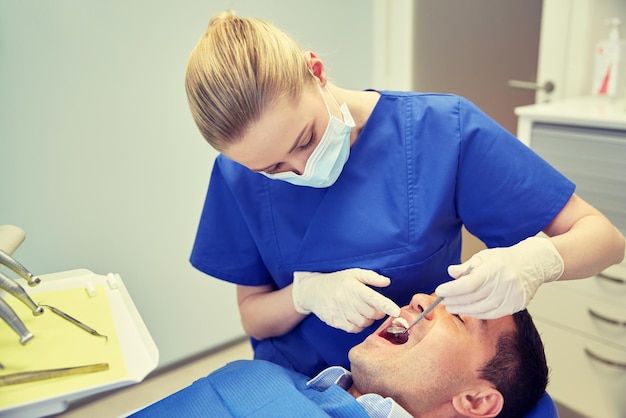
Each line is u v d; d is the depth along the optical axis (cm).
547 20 210
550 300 181
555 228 107
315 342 121
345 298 102
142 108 198
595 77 198
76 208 194
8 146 178
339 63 247
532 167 105
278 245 117
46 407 80
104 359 88
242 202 117
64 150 187
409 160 107
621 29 208
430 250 109
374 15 250
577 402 183
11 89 175
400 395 101
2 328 97
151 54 196
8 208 183
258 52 83
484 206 107
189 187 216
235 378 104
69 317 100
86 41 183
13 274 185
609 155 165
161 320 223
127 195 203
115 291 111
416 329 103
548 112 175
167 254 218
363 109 108
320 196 112
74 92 185
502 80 267
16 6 170
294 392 97
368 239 108
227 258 126
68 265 198
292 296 115
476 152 104
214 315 236
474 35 258
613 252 102
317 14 233
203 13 204
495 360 102
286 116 85
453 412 102
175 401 100
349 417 94
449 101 107
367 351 104
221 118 83
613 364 171
